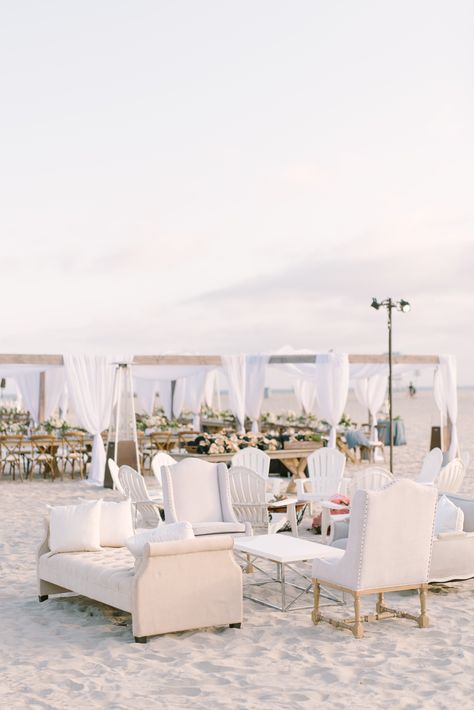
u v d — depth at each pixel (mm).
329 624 6176
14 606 6852
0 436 16375
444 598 7016
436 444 20109
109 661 5332
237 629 6035
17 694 4711
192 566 5883
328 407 18344
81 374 16359
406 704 4500
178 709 4445
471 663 5211
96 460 16234
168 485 8211
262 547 6598
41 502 13305
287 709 4438
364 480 9805
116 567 6277
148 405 25672
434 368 20141
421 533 6004
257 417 19484
